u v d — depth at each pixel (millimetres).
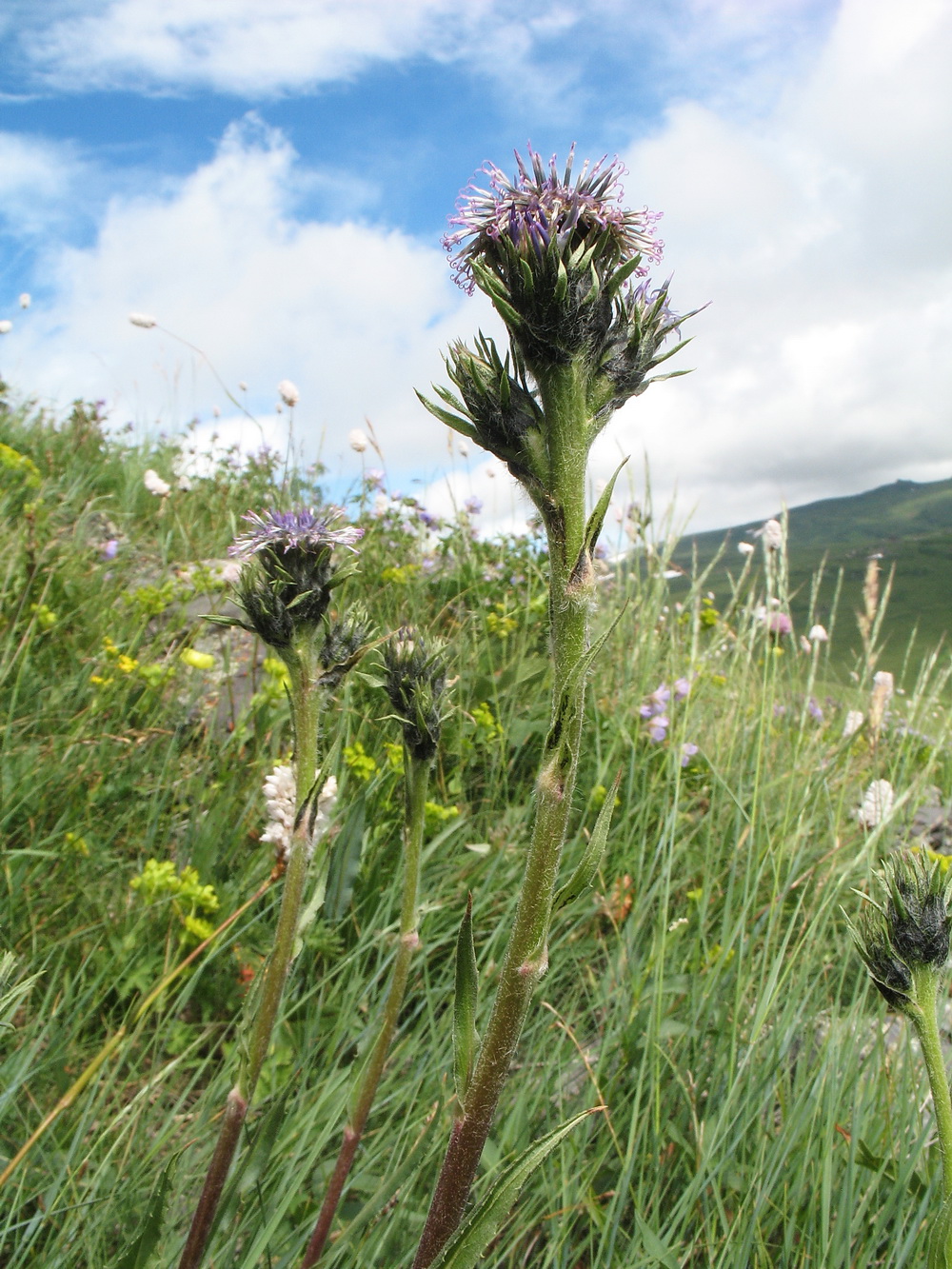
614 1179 2156
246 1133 2080
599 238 1191
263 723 3703
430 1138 2049
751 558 4766
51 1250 1756
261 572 1507
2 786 3111
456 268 1227
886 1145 2109
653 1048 2256
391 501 7195
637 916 2889
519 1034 1118
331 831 2406
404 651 1613
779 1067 2309
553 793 1082
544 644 4957
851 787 4023
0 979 1477
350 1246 1777
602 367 1158
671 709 3801
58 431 8945
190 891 2764
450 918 3010
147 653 4340
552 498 1134
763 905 3094
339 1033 2385
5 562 4547
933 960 1173
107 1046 1912
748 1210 1957
